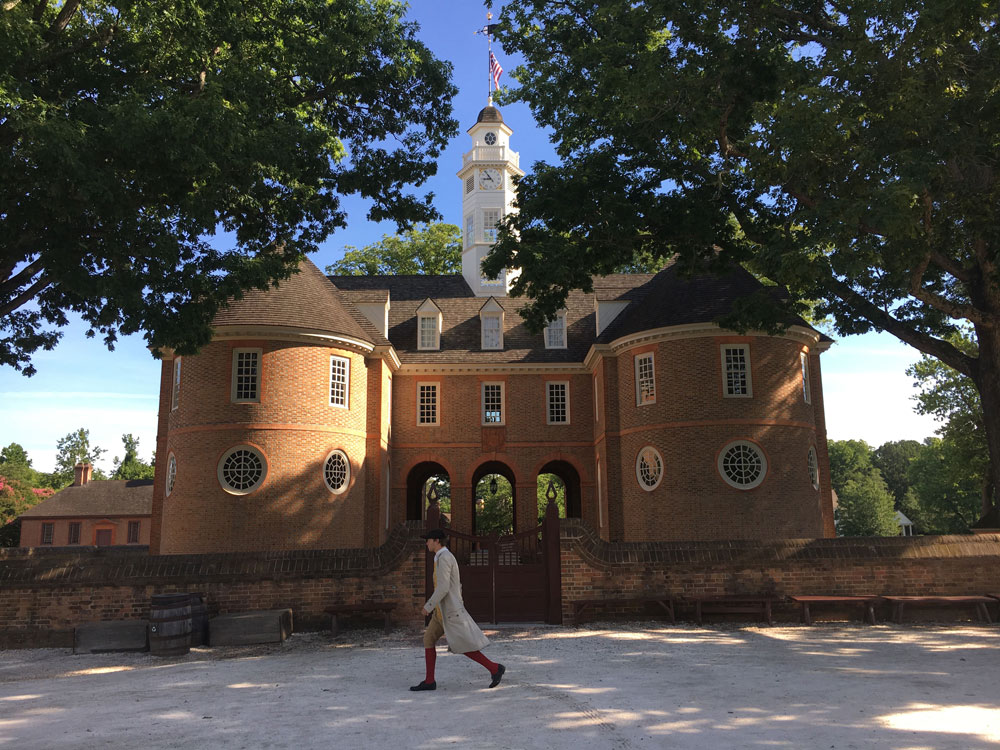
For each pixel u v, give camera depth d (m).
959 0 12.39
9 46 11.02
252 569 13.92
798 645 11.48
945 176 13.64
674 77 15.51
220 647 12.74
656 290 26.94
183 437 23.59
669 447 24.06
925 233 13.95
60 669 11.17
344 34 16.02
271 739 6.32
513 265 18.47
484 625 14.19
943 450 45.09
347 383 25.36
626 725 6.47
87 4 14.87
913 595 14.32
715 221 18.44
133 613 13.46
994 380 15.63
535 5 19.19
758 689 8.02
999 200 14.04
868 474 90.50
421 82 17.89
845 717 6.66
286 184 16.77
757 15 16.17
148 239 13.58
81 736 6.65
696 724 6.47
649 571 14.47
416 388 29.83
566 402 30.00
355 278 35.59
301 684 9.03
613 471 26.03
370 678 9.29
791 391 24.20
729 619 14.35
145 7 13.12
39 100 10.98
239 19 15.23
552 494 14.68
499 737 6.14
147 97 12.73
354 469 25.08
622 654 10.80
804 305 19.62
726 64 15.51
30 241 13.12
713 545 14.74
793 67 14.95
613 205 17.78
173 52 14.66
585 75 18.91
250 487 23.05
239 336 23.70
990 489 38.31
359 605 13.69
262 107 15.45
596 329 30.91
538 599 14.46
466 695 8.01
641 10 16.55
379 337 27.42
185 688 9.09
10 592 13.41
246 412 23.28
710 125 16.08
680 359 24.33
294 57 16.28
